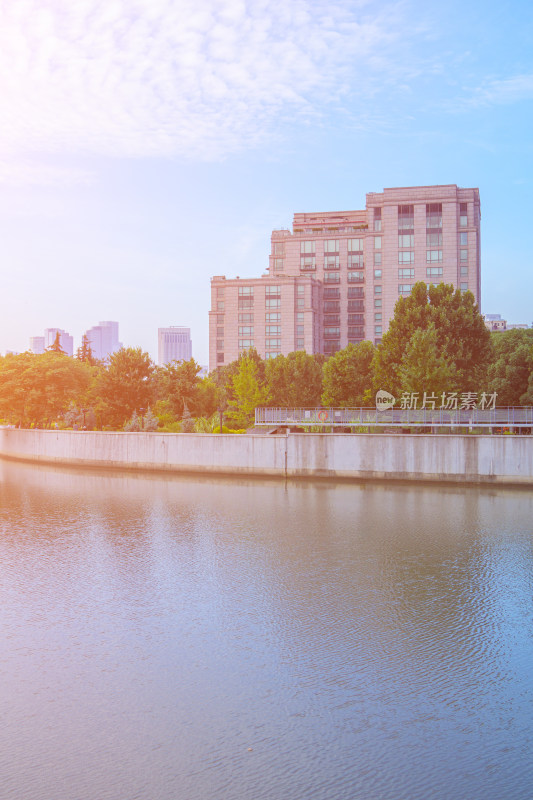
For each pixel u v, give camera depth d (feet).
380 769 55.88
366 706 65.62
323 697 67.36
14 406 297.12
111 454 253.65
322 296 504.02
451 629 84.17
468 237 458.09
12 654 77.71
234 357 488.44
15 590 100.48
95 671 73.36
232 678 71.56
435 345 217.56
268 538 133.28
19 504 175.83
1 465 276.21
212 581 104.42
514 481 191.83
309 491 194.59
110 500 181.68
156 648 79.10
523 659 75.46
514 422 195.93
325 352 503.61
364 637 81.71
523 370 244.83
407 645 79.30
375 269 483.10
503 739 60.08
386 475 205.16
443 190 456.45
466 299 240.32
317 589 100.01
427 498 179.11
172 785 53.83
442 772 55.47
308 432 237.25
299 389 321.11
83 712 65.00
